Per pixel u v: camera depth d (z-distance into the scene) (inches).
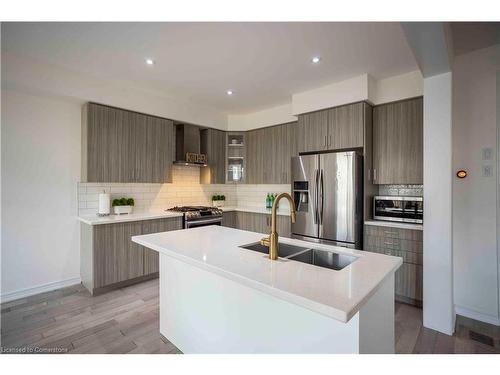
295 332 52.7
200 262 56.8
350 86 122.8
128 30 84.9
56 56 102.6
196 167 183.2
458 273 104.0
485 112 99.0
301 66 110.1
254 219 171.6
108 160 129.0
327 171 127.5
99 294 119.9
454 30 87.4
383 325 54.9
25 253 117.6
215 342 68.8
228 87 134.3
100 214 132.0
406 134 118.2
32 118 118.0
